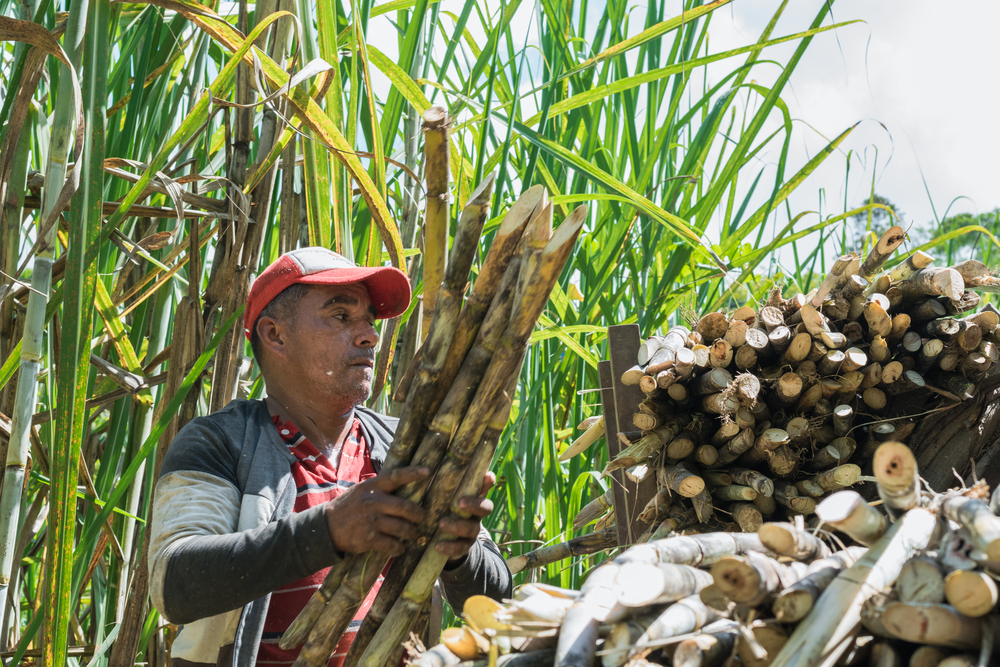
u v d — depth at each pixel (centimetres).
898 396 154
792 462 146
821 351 145
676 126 226
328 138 170
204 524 124
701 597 77
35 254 147
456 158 209
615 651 73
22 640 150
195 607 115
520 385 241
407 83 178
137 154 200
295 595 137
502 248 106
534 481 220
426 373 112
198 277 181
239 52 155
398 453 114
